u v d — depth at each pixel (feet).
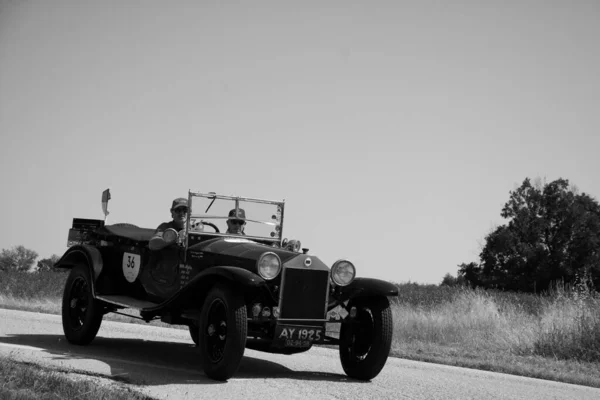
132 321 41.78
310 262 22.95
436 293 74.13
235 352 21.25
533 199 203.62
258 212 27.73
